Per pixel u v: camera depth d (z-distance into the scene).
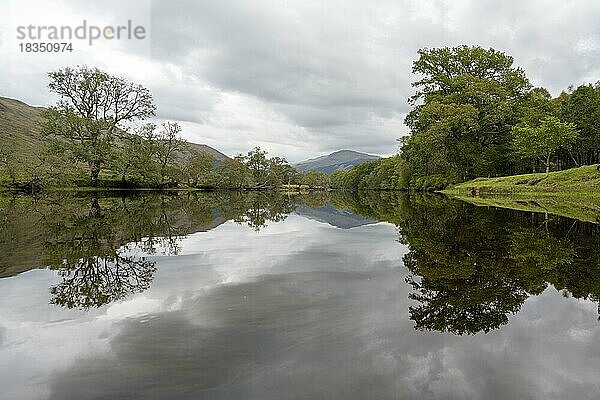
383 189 139.00
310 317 6.20
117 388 4.03
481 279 8.84
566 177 44.91
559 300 7.33
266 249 12.88
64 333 5.49
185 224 20.08
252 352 4.88
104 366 4.50
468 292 7.78
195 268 9.82
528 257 11.25
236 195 71.56
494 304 7.06
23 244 12.88
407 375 4.34
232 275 9.09
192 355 4.77
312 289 7.89
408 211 29.48
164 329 5.63
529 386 4.17
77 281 8.41
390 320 6.12
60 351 4.90
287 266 10.18
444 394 3.95
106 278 8.70
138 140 62.97
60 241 13.56
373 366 4.54
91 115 56.75
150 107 60.91
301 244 14.09
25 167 46.22
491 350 5.07
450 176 65.88
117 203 33.50
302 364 4.56
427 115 59.50
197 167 85.12
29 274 8.99
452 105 58.16
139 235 15.48
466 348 5.13
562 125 49.31
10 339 5.29
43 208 26.94
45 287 7.90
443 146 60.50
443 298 7.36
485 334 5.64
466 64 66.75
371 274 9.27
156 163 70.81
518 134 54.16
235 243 14.13
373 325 5.89
